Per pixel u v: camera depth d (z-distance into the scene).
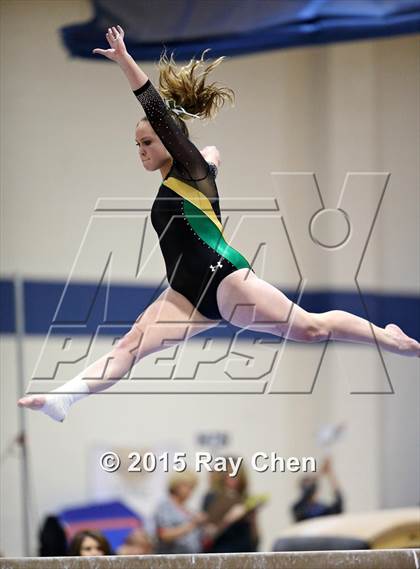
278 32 17.34
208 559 7.92
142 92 8.22
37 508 18.83
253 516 18.55
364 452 20.55
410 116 20.41
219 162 9.52
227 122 20.03
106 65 19.52
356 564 7.96
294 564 7.94
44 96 19.42
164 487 19.31
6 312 18.92
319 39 17.42
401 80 20.44
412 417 20.81
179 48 17.23
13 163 19.34
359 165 20.58
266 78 20.38
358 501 20.47
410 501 20.52
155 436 19.75
